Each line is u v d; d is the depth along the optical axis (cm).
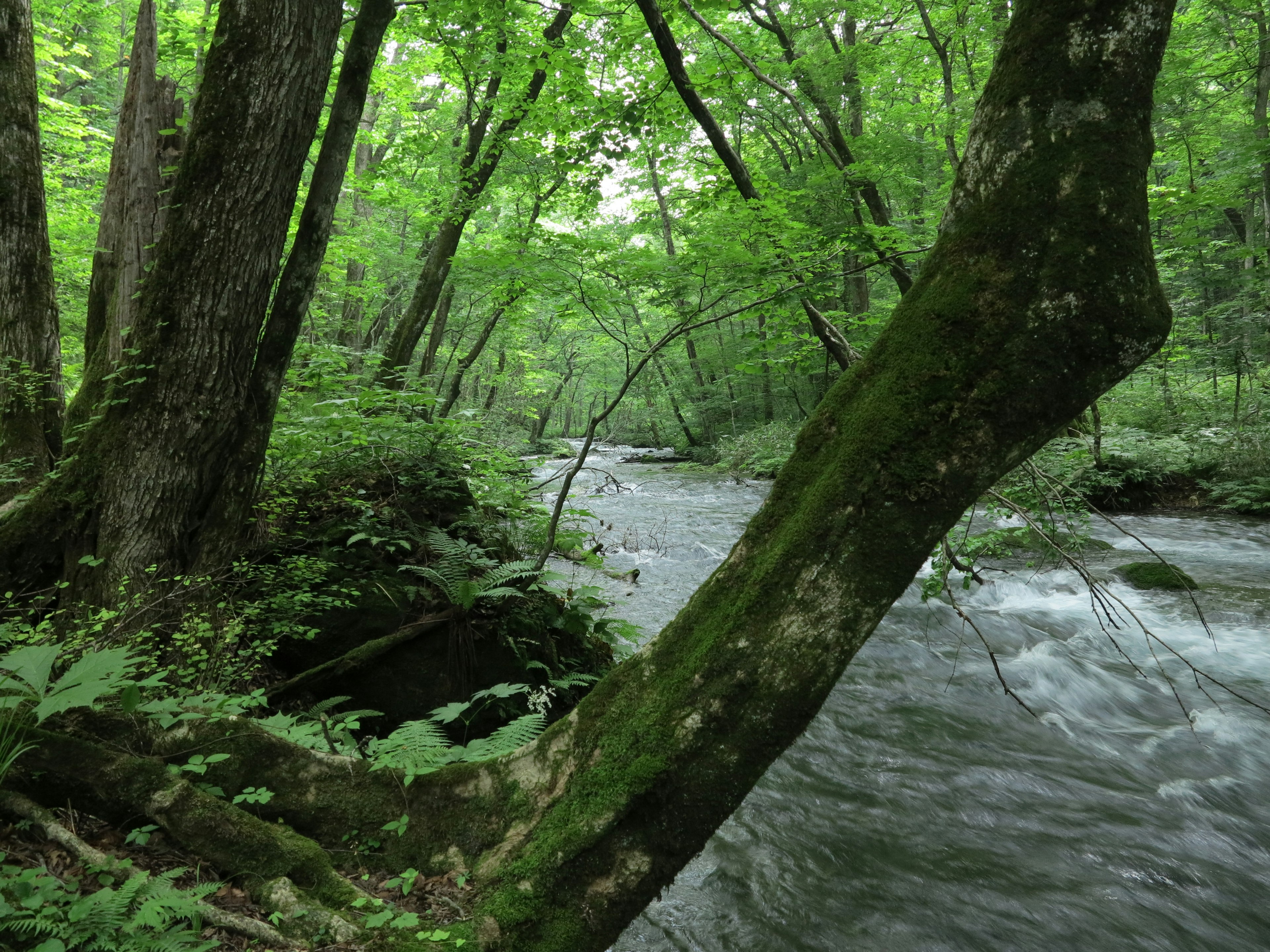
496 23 716
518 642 510
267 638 429
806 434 217
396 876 238
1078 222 183
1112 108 184
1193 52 1332
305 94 383
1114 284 181
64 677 209
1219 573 922
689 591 902
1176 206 1048
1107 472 1319
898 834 421
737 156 519
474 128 919
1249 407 1537
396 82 1123
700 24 546
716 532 1276
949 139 1224
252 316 393
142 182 532
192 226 371
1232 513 1287
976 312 190
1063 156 186
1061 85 187
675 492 1802
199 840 230
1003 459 191
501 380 1942
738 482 2005
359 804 258
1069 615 805
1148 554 1032
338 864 243
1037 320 185
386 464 573
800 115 617
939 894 369
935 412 192
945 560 417
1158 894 370
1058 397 187
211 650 370
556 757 240
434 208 1017
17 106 535
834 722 562
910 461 193
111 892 194
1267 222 1423
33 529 371
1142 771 491
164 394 374
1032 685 629
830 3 1173
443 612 485
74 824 229
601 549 1045
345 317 1395
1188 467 1387
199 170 370
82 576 366
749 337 572
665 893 367
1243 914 356
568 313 575
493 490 663
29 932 177
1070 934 342
